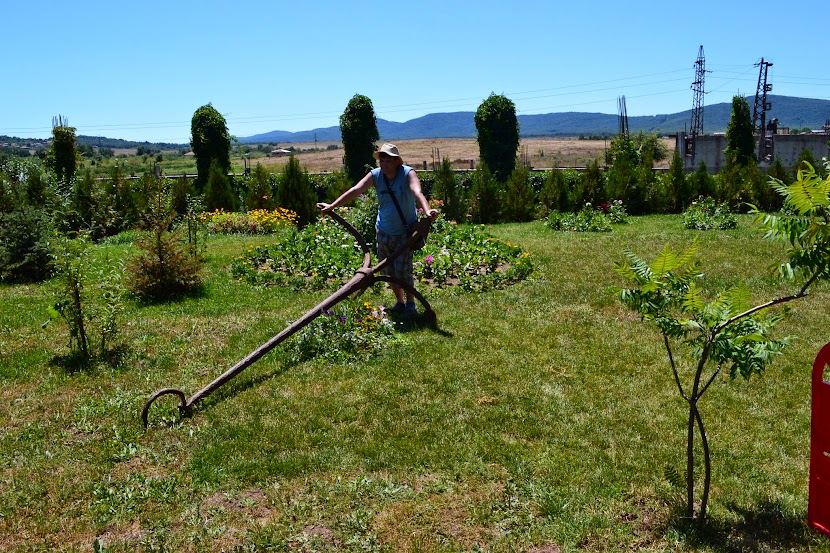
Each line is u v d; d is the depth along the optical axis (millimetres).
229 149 23141
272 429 4910
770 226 3279
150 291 8984
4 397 5637
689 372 6000
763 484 4109
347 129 22000
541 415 5113
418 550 3488
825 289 9086
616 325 7410
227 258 12211
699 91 70250
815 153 31312
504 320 7637
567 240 14250
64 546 3600
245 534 3650
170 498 4004
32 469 4375
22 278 10727
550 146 114250
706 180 21234
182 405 5137
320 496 3996
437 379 5832
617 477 4184
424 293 8992
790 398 5418
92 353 6609
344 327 6605
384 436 4781
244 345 6852
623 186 21062
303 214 19156
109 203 18094
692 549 3453
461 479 4188
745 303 3357
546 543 3561
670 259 3434
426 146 104812
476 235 11977
